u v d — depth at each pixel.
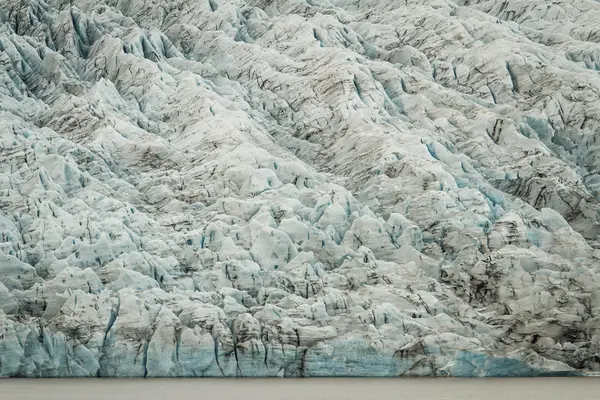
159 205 184.50
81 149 192.38
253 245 166.88
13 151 187.50
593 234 190.75
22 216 169.38
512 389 140.62
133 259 156.88
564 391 138.75
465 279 166.88
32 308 149.50
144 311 146.50
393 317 152.12
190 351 143.88
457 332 152.62
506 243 173.25
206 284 160.00
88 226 164.75
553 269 167.00
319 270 163.75
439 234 179.50
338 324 150.62
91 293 150.25
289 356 146.25
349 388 140.50
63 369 142.62
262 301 157.00
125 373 143.75
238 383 144.75
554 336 155.50
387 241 172.88
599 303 160.12
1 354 140.12
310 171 194.12
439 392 137.50
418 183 189.38
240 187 186.62
